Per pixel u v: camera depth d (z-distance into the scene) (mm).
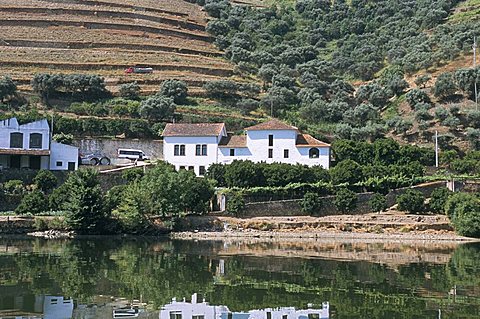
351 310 49500
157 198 113000
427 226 114625
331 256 83750
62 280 59375
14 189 117500
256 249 91375
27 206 110562
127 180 126938
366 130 169750
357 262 77688
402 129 173875
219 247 93562
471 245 103562
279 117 184875
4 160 130625
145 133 159250
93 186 108438
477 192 128125
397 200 122438
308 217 119562
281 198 122750
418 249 95875
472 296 55688
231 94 197625
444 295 56062
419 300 53750
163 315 46938
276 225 115125
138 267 69688
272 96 190000
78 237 104188
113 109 168875
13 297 50719
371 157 145375
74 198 105375
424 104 186500
